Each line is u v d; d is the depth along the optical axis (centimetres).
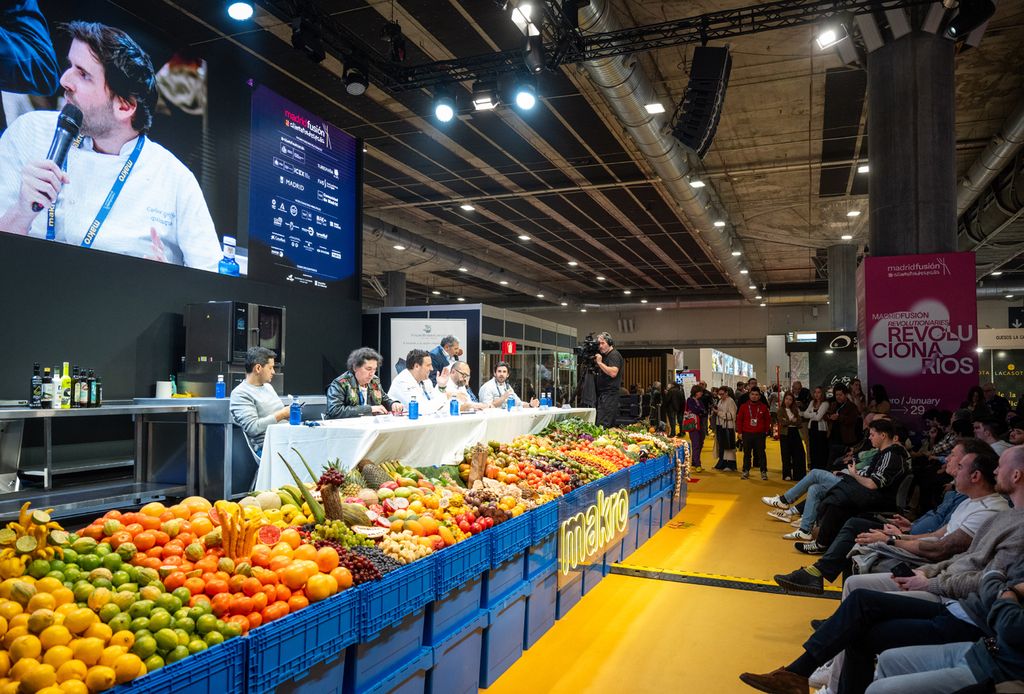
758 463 1109
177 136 654
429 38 779
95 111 578
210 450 509
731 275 1952
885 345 704
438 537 293
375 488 353
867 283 712
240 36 777
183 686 168
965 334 681
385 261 1978
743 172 1231
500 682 332
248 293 720
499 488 396
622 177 1291
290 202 792
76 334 550
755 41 791
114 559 198
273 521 269
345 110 983
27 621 164
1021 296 2342
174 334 635
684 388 2164
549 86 898
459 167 1233
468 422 474
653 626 411
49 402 448
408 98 938
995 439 514
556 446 574
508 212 1541
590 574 479
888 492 518
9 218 511
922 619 273
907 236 707
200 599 196
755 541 645
